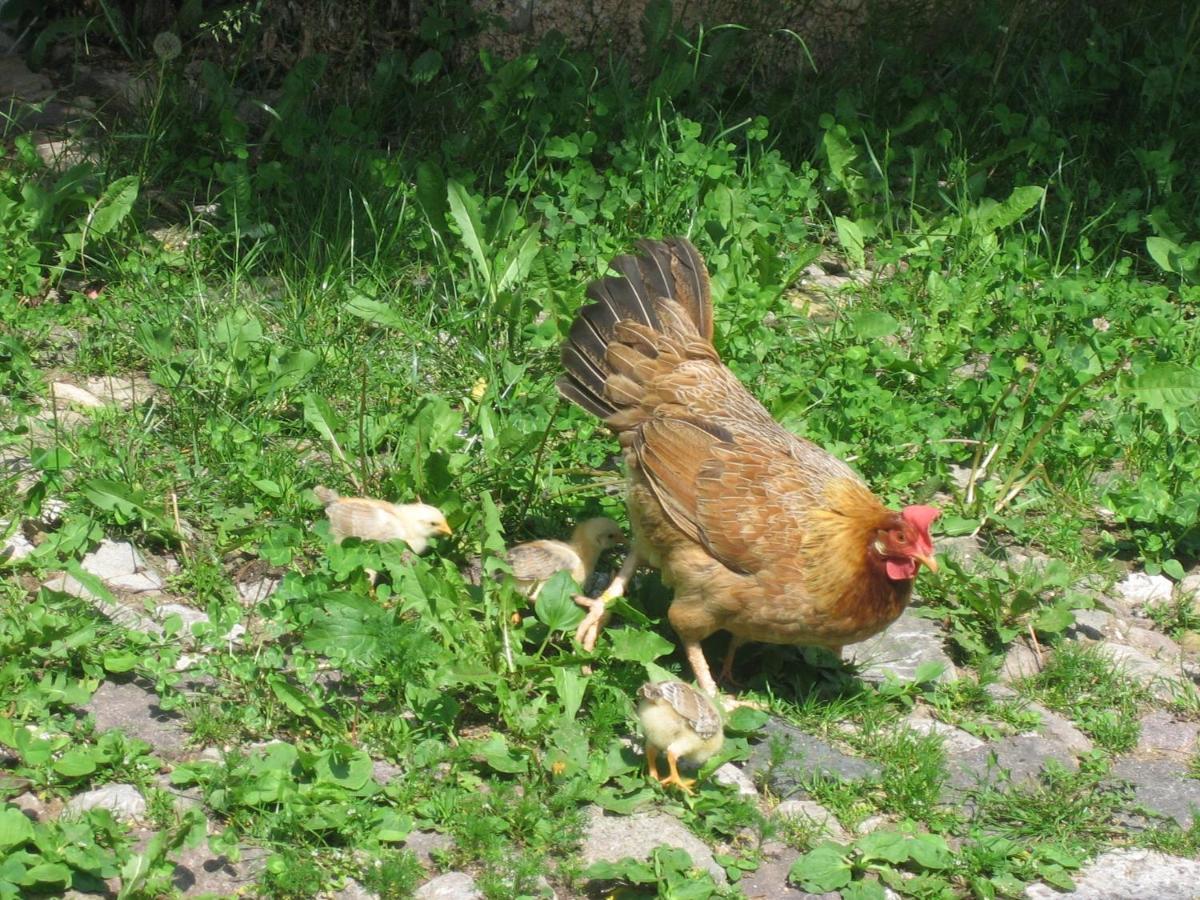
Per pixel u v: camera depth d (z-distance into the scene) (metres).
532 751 5.61
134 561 6.61
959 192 10.54
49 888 4.84
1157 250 9.86
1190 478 7.95
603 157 10.58
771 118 11.02
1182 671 6.83
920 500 7.64
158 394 7.81
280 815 5.21
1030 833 5.74
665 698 5.55
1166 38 12.05
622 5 11.12
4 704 5.59
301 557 6.80
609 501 7.42
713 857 5.38
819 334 8.94
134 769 5.39
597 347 6.98
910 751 5.99
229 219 9.15
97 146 9.84
